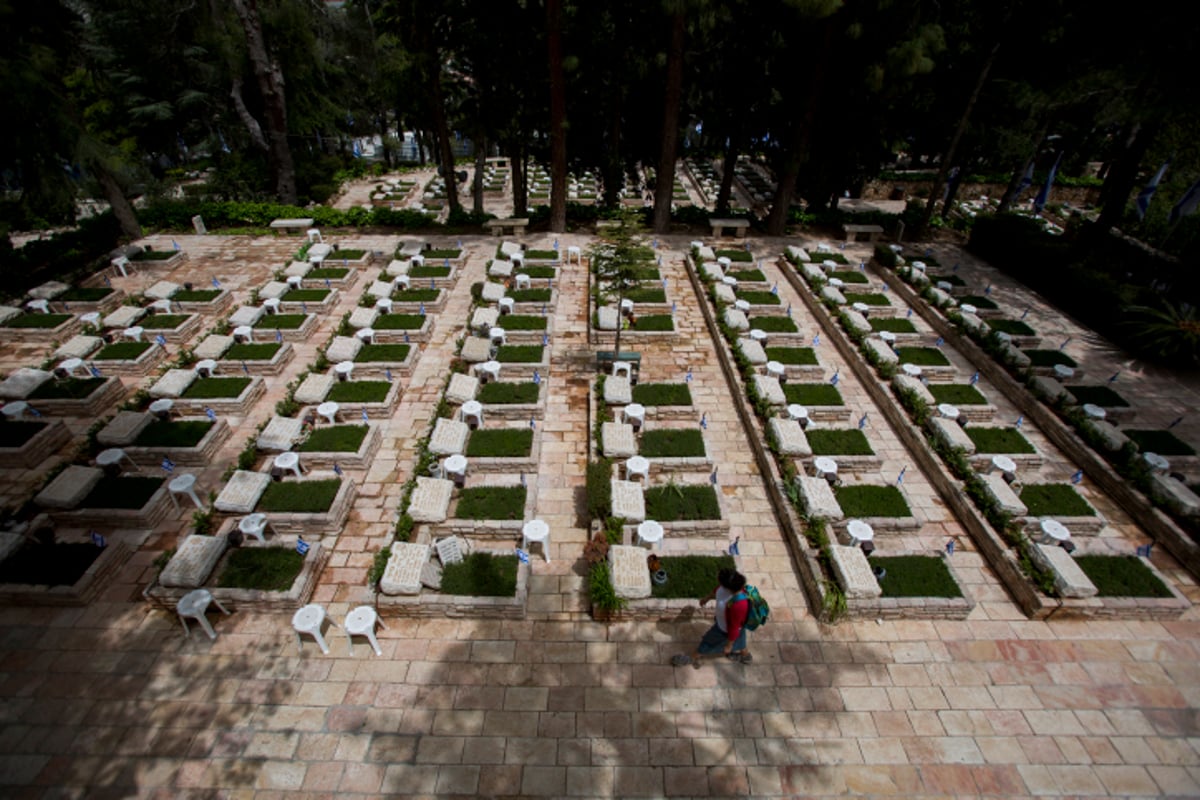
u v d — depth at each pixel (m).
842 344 17.88
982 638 10.17
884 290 22.20
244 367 15.89
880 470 13.59
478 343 16.58
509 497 12.10
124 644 9.76
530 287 20.91
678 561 10.99
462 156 61.81
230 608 10.20
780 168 28.17
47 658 9.54
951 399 15.33
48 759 8.38
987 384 16.62
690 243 25.53
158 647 9.73
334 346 16.17
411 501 11.52
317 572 10.86
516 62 23.98
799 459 13.35
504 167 53.97
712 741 8.73
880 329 18.81
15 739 8.57
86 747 8.52
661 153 25.17
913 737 8.84
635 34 24.09
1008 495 12.07
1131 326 17.81
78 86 36.53
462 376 15.13
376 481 12.91
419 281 20.48
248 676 9.38
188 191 32.31
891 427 15.01
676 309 20.03
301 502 11.78
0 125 17.75
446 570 10.61
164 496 11.98
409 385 15.80
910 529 11.89
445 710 9.03
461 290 20.72
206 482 12.70
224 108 37.78
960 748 8.72
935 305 19.89
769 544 11.74
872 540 11.16
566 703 9.15
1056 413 14.92
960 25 23.73
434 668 9.56
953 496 12.60
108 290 19.59
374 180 48.09
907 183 44.81
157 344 16.62
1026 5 21.47
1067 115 27.23
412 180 48.09
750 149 29.11
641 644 9.97
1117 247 23.11
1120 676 9.67
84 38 23.55
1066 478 13.47
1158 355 17.00
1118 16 18.92
